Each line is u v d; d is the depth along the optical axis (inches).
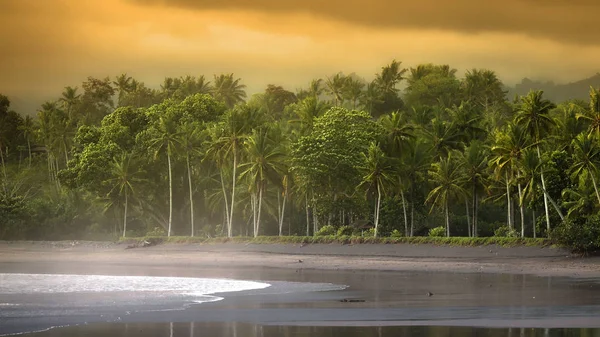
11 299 1788.9
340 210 4101.9
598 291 1950.1
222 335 1270.9
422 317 1454.2
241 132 4143.7
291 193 4256.9
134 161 4562.0
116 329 1332.4
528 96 3563.0
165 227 4822.8
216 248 3809.1
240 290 2010.3
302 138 3934.5
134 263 3348.9
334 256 3371.1
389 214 4296.3
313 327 1344.7
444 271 2755.9
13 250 4239.7
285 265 3090.6
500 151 3516.2
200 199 4820.4
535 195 3476.9
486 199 4133.9
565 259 2903.5
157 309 1594.5
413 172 4045.3
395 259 3171.8
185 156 4446.4
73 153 5093.5
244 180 4288.9
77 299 1784.0
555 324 1344.7
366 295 1882.4
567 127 3799.2
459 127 4505.4
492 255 3068.4
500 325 1338.6
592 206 3257.9
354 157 3885.3
